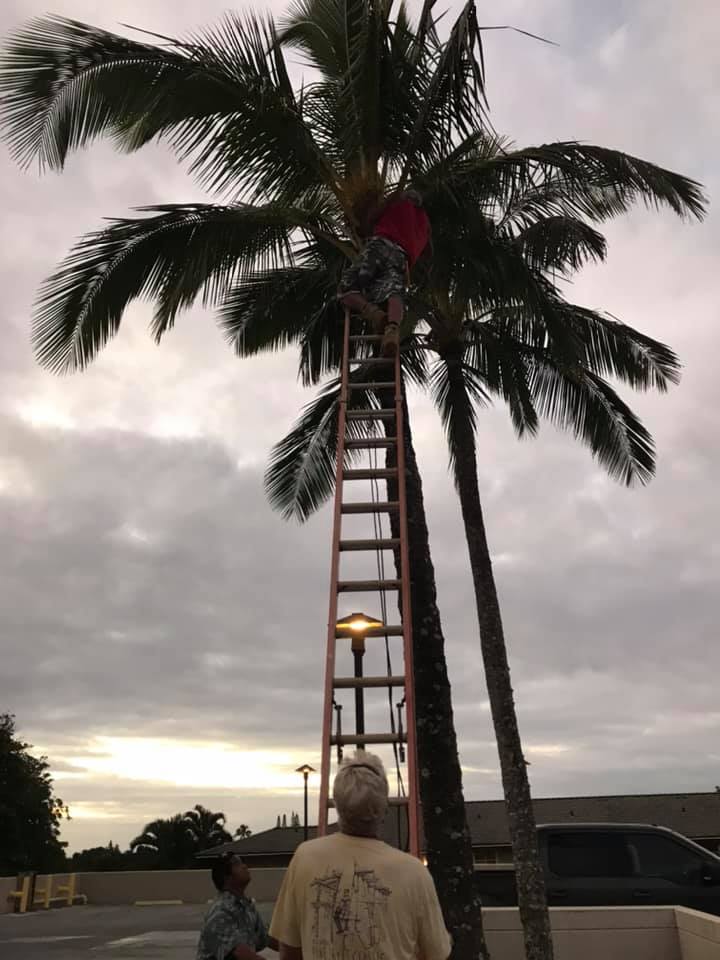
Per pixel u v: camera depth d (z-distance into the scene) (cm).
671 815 2678
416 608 865
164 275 983
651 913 873
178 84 888
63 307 966
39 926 1969
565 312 1141
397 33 926
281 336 1285
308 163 935
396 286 686
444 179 913
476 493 1196
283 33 1106
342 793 258
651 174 964
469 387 1341
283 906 259
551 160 965
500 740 1082
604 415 1360
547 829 1016
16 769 3775
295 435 1351
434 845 791
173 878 2803
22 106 898
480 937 761
